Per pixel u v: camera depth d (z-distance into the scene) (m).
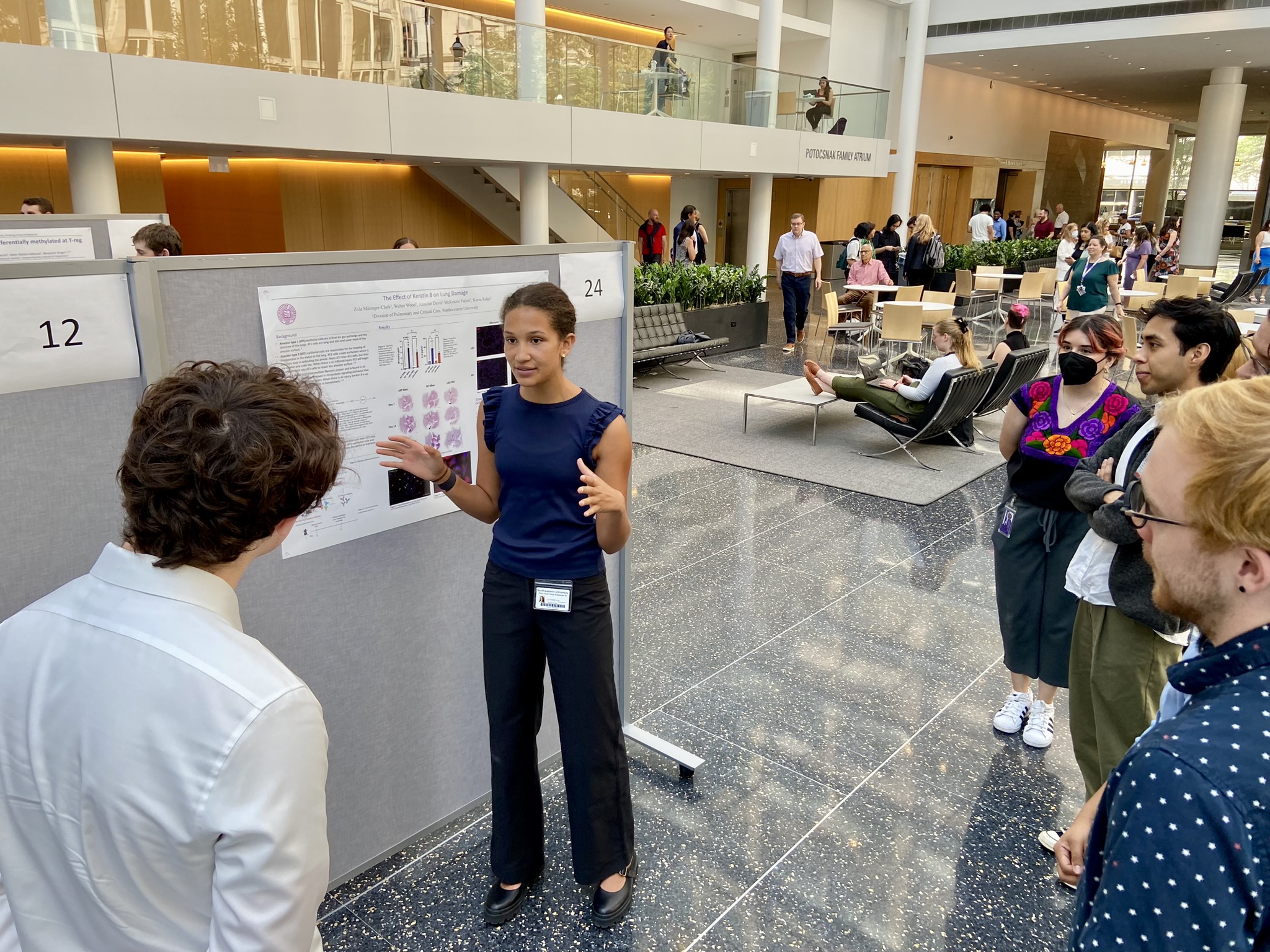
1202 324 2.43
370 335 2.15
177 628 0.93
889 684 3.66
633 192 19.36
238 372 1.04
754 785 2.98
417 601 2.45
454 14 11.17
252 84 9.28
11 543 1.66
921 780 3.02
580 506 2.12
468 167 15.08
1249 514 0.83
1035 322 15.38
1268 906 0.77
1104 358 2.79
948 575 4.80
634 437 7.61
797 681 3.67
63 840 0.93
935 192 26.70
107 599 0.96
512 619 2.18
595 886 2.42
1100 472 2.45
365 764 2.44
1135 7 19.22
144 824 0.89
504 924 2.37
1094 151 33.91
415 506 2.37
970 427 7.41
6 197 10.59
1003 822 2.81
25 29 7.74
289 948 0.93
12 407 1.61
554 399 2.10
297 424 1.01
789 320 12.62
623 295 2.76
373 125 10.50
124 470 0.96
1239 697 0.83
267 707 0.92
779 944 2.32
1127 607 2.28
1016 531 3.09
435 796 2.66
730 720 3.38
